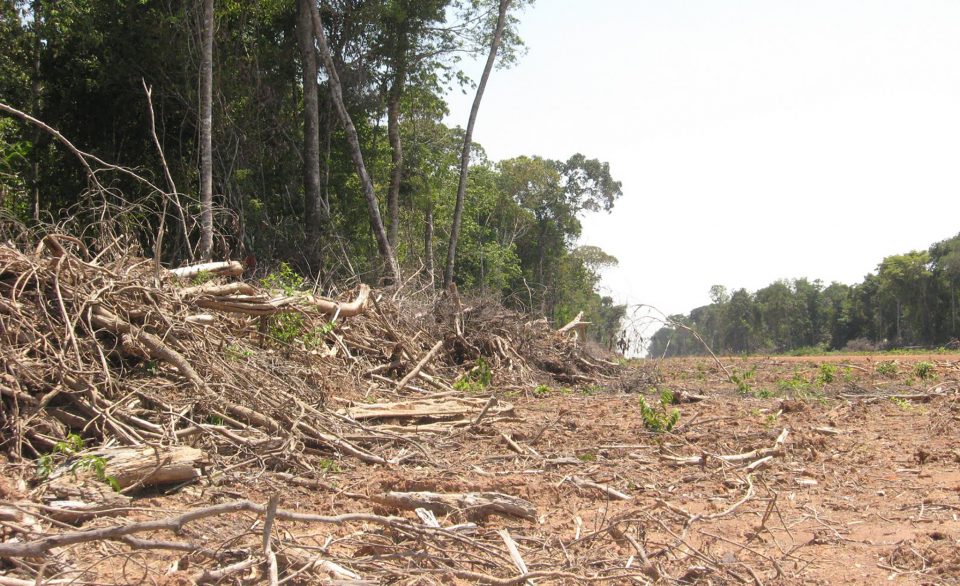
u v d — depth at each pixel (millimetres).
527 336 16828
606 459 7789
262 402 7430
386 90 28844
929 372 16562
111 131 24578
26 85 23328
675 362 25297
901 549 4883
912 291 64188
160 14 22969
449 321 16172
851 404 11695
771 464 7484
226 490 5875
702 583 4262
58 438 6008
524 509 5488
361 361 11992
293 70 27797
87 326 6980
